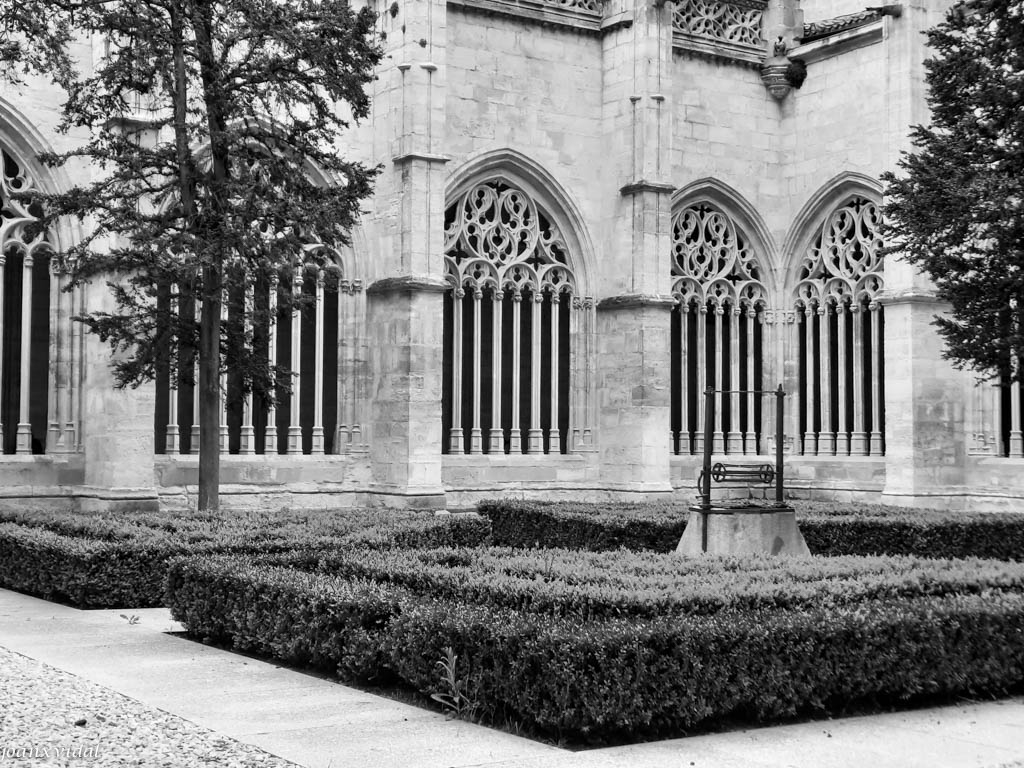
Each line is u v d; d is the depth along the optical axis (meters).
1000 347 23.48
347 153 31.39
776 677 11.74
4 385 27.69
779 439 20.05
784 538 19.34
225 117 22.58
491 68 33.53
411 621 12.46
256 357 23.45
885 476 33.94
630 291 33.59
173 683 12.98
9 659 13.51
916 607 13.14
